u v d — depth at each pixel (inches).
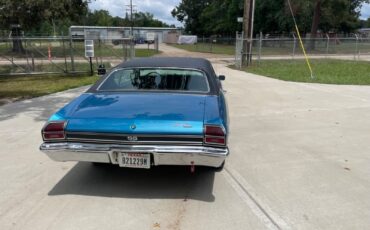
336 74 660.1
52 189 161.9
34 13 1027.9
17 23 1089.4
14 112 323.6
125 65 198.7
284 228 130.6
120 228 129.9
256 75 651.5
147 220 135.4
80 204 147.9
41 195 156.0
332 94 431.5
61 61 872.9
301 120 297.0
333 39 1275.8
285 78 593.3
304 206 147.2
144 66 195.3
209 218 137.2
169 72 191.3
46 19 1113.4
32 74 644.1
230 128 269.0
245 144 229.9
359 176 179.0
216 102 168.7
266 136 248.7
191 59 215.3
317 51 1374.3
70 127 146.4
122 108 156.8
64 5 1197.1
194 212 141.7
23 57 965.2
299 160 201.5
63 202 149.6
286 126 276.8
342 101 384.8
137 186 165.2
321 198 154.5
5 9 940.6
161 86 183.5
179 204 148.3
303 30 2237.9
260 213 141.3
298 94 431.5
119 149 143.5
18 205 147.0
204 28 3371.1
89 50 614.9
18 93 431.2
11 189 162.1
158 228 129.9
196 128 142.6
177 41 2901.1
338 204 149.3
